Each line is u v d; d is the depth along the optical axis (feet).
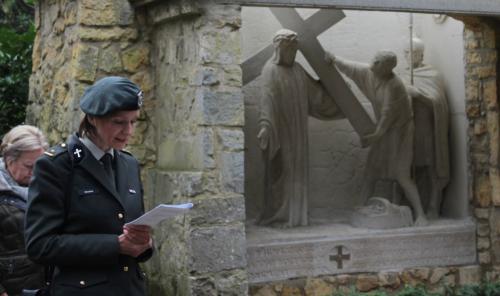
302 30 21.49
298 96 20.94
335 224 22.06
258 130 21.77
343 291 20.52
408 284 21.20
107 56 19.39
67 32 20.43
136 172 10.97
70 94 19.66
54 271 10.41
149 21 19.62
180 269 17.74
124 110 10.10
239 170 17.67
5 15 39.73
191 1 17.25
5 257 12.59
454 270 21.93
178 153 18.49
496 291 20.26
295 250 20.21
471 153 22.68
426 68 23.67
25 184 12.90
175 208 9.78
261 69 21.49
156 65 19.70
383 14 24.00
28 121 24.57
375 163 22.29
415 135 22.74
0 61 29.30
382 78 21.91
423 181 23.13
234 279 17.60
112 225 10.27
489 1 19.61
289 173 21.07
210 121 17.40
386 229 21.45
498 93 22.18
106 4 19.35
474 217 22.54
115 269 10.26
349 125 23.34
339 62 21.89
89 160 10.28
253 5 17.72
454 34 23.17
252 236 20.16
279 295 19.95
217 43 17.46
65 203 10.17
